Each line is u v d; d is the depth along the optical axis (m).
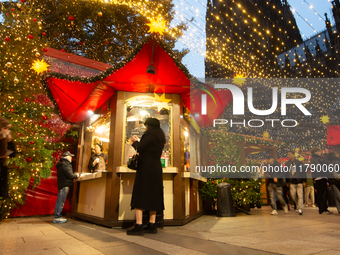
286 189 8.90
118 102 4.77
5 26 7.65
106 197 4.45
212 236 3.29
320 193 6.77
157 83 4.51
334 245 2.62
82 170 6.30
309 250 2.37
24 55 7.59
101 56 17.12
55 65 8.51
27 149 5.96
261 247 2.54
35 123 6.91
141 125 4.84
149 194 3.40
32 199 6.86
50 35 14.05
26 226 4.57
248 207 7.91
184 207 4.67
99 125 5.88
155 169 3.52
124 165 4.55
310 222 4.83
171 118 4.84
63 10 13.79
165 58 3.87
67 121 6.98
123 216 4.35
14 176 5.76
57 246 2.60
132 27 18.52
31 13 8.83
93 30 16.64
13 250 2.40
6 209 5.93
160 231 3.81
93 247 2.54
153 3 12.44
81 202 6.06
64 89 5.15
